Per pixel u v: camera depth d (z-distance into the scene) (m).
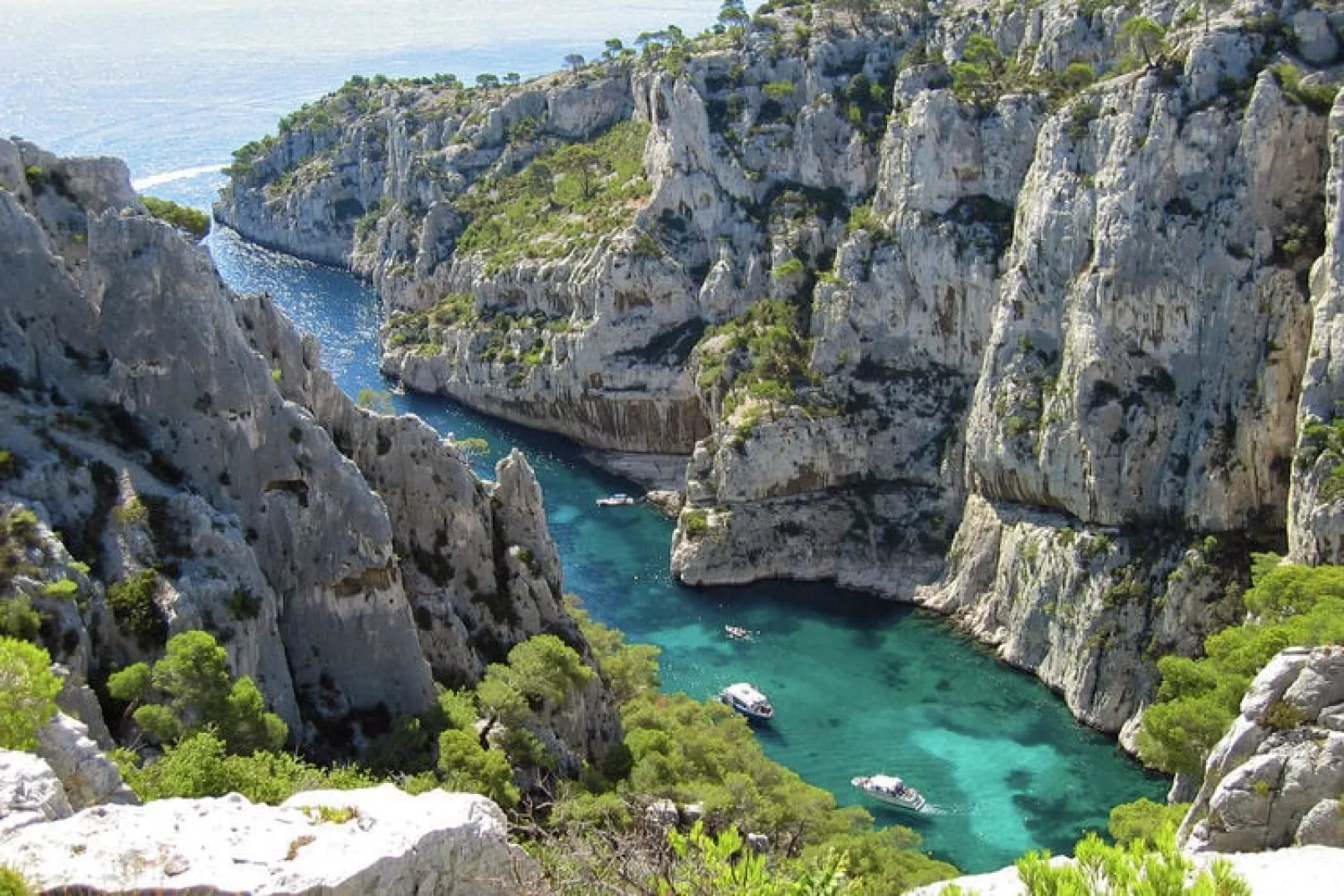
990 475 113.06
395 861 27.38
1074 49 130.25
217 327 59.44
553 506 138.50
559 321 158.88
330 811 28.91
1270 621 73.81
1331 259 90.00
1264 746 41.56
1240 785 40.38
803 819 68.12
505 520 75.81
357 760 57.91
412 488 71.50
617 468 148.50
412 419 71.88
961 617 113.19
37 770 28.56
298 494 60.91
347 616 60.97
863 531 123.81
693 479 129.50
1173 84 102.25
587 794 58.59
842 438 126.50
